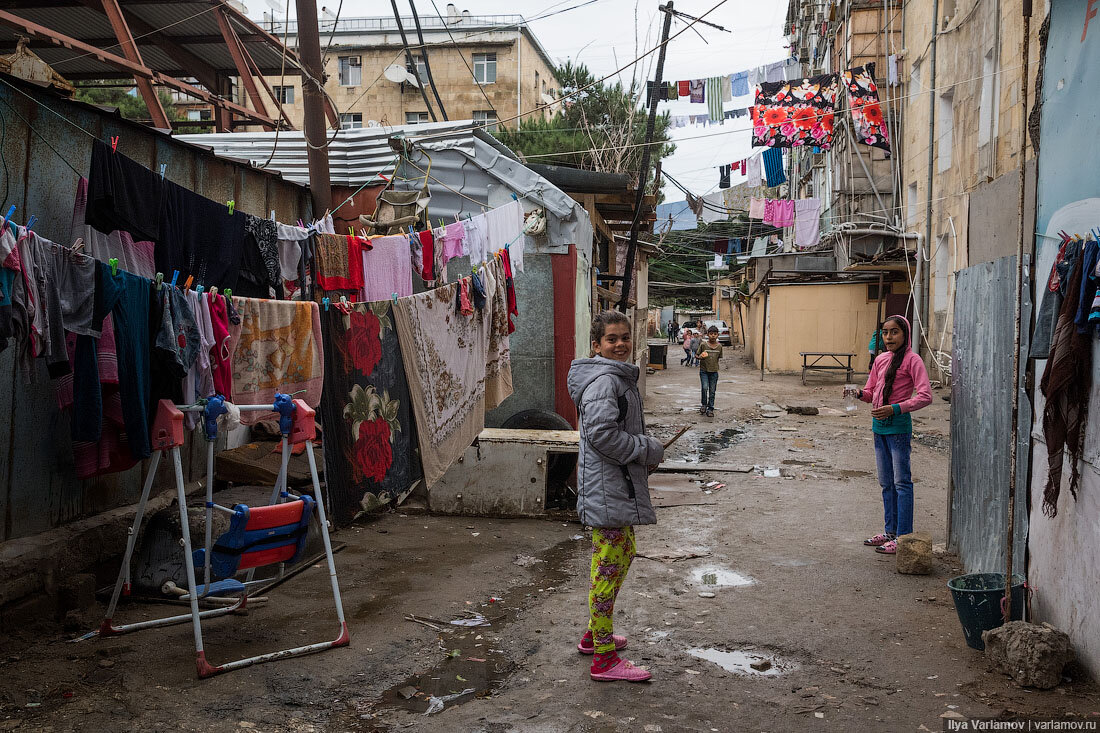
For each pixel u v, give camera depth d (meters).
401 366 6.24
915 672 3.95
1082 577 3.72
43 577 4.55
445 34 35.62
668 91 14.61
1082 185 3.73
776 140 17.72
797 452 11.30
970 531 5.64
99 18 11.18
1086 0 3.73
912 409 5.94
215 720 3.39
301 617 4.70
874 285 24.50
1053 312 3.85
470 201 9.05
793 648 4.29
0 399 4.47
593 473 3.90
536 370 8.94
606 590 3.88
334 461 5.55
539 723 3.43
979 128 15.20
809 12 33.28
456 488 7.36
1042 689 3.67
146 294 4.18
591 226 10.26
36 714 3.38
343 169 9.45
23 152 4.67
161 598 4.80
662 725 3.42
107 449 4.39
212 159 6.79
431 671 3.98
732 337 43.22
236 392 4.84
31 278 3.45
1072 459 3.73
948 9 17.75
